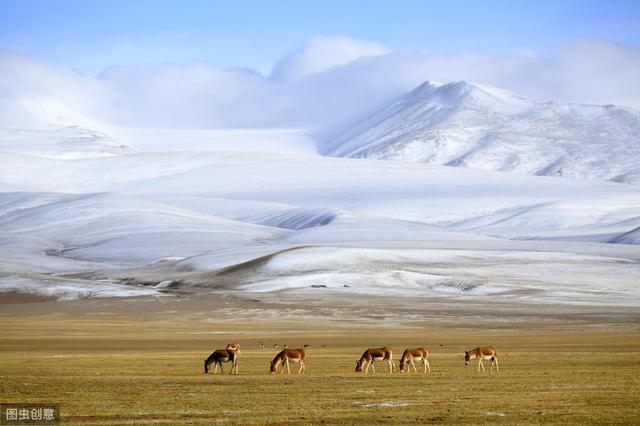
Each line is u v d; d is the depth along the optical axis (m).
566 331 117.81
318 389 50.72
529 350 83.00
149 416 40.88
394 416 40.44
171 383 54.53
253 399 46.56
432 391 49.44
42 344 95.38
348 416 40.50
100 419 40.16
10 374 60.44
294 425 38.28
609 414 40.47
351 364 69.56
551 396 46.69
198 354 81.12
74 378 57.69
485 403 44.25
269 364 70.25
